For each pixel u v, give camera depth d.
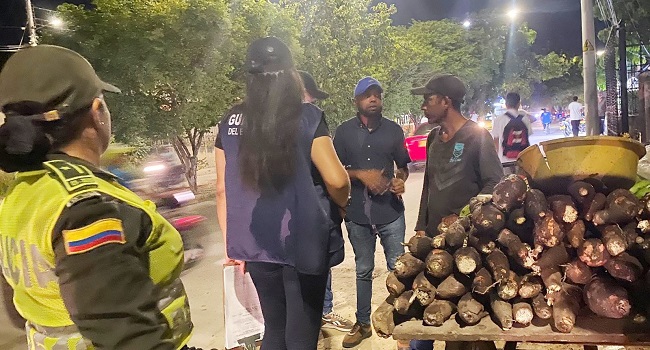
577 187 2.28
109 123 1.58
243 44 15.00
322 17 20.83
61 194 1.32
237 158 2.63
